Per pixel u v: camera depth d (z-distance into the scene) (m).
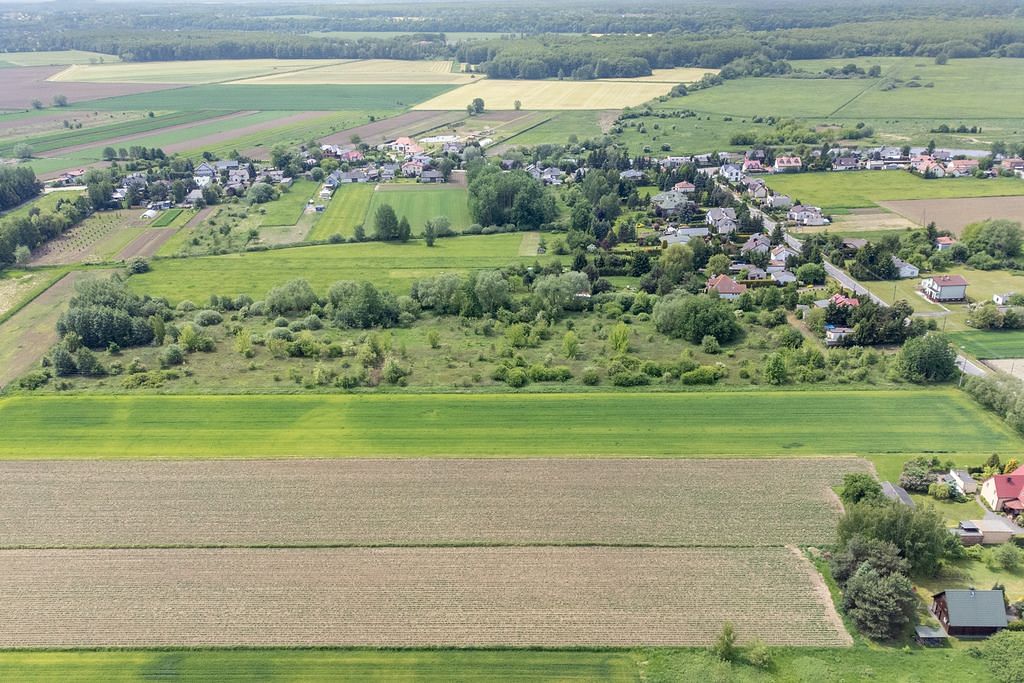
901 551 92.81
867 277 188.75
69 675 79.88
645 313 170.38
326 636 84.56
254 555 97.25
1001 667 79.25
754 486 110.00
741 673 79.19
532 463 116.12
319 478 112.94
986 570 94.56
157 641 84.12
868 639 84.12
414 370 145.75
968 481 108.62
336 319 168.50
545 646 82.75
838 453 117.81
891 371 139.75
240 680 78.94
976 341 154.88
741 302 173.00
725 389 137.12
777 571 93.69
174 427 126.88
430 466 115.62
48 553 98.06
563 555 96.81
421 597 90.00
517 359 147.12
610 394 136.25
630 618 86.75
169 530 102.06
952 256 199.25
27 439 123.75
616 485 110.62
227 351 155.88
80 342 155.00
